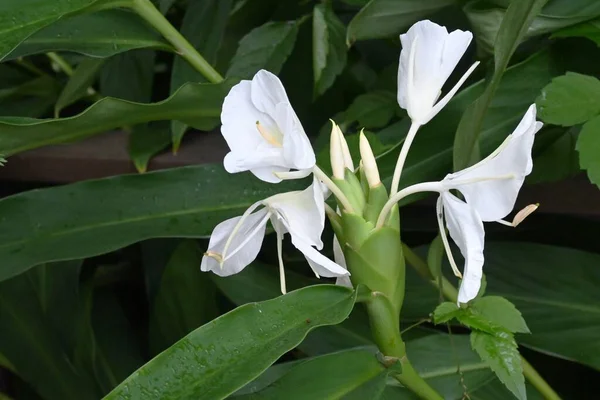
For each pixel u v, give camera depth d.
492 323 1.07
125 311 1.71
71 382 1.42
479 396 1.23
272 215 1.04
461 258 1.28
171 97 1.17
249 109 1.02
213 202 1.23
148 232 1.21
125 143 1.32
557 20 1.17
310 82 1.43
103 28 1.22
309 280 1.32
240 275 1.31
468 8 1.18
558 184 1.23
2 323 1.43
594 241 1.37
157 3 1.40
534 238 1.39
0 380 1.62
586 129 1.12
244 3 1.37
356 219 1.04
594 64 1.20
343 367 1.07
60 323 1.44
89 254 1.20
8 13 1.10
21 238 1.21
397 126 1.23
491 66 1.15
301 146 1.00
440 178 1.18
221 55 1.42
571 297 1.26
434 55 1.03
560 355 1.23
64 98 1.32
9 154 1.15
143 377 1.00
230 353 1.01
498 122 1.19
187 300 1.41
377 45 1.41
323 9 1.28
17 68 1.57
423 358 1.22
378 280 1.04
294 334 1.02
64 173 1.31
